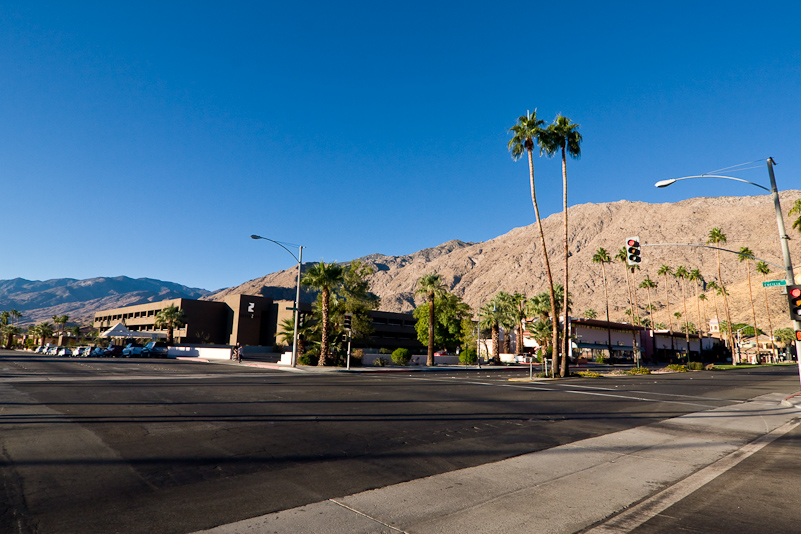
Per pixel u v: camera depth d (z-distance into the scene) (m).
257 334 85.69
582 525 5.35
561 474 7.52
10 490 6.02
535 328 62.09
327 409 13.64
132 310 103.69
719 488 6.88
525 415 13.65
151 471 7.02
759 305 140.88
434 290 52.41
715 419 13.61
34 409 12.03
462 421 12.29
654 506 6.05
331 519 5.36
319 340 47.38
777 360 107.69
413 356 53.19
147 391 16.83
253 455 8.12
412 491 6.45
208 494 6.10
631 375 41.00
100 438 9.00
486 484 6.86
